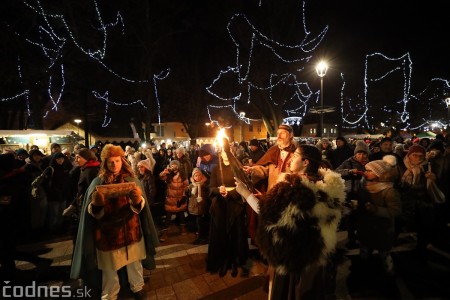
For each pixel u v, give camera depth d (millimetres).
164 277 4430
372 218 4086
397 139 10836
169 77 28891
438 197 4785
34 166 6500
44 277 4508
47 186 6582
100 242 3461
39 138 13125
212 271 4480
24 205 4379
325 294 2469
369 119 31750
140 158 8867
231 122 36031
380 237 4051
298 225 2295
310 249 2299
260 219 2482
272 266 2469
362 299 3775
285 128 3932
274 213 2350
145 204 3771
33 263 4734
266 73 25516
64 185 6812
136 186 3506
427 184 4812
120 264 3484
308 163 2578
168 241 5949
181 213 6312
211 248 4484
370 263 4750
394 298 3787
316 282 2424
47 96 23625
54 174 6707
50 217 6711
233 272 4391
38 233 6633
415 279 4254
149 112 23219
